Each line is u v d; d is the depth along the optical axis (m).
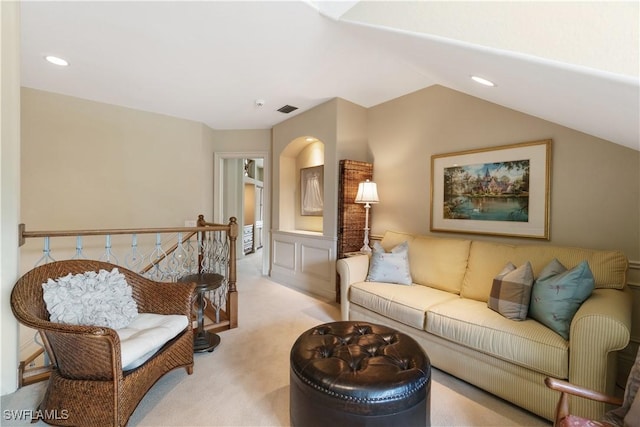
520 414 1.59
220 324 2.64
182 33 2.05
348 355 1.41
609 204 2.00
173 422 1.51
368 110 3.73
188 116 4.16
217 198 4.81
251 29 1.99
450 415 1.58
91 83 3.01
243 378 1.91
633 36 0.82
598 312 1.38
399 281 2.55
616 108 1.22
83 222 3.50
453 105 2.87
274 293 3.80
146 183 3.94
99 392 1.39
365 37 1.91
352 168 3.43
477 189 2.68
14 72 1.71
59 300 1.57
